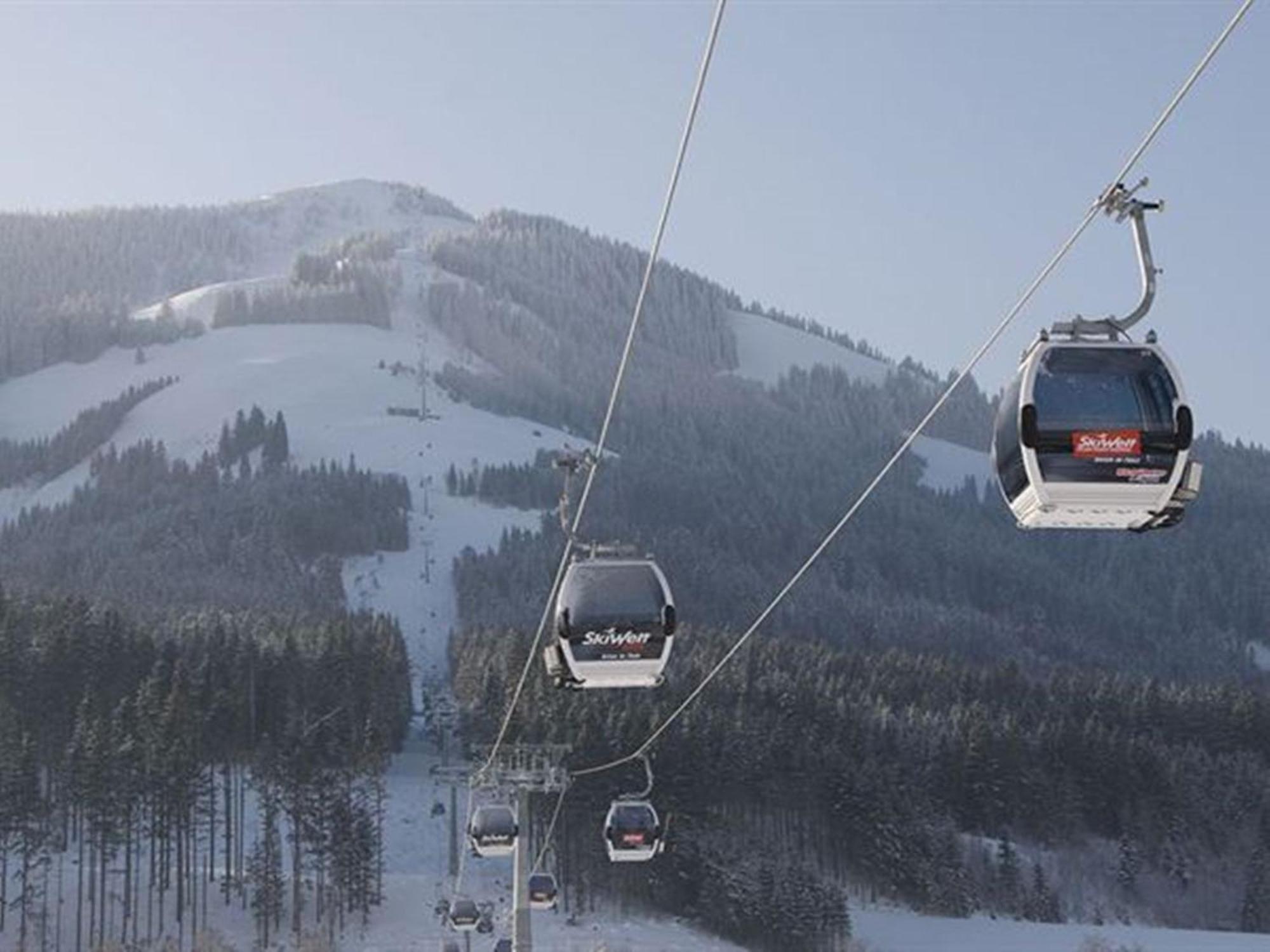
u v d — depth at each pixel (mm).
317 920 94250
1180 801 121250
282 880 93875
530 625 183375
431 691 158125
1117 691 143750
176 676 100688
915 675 145625
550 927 95500
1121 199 12953
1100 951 97000
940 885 107625
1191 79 11414
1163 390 12812
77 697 104438
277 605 191875
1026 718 133750
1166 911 115000
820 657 150375
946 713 133375
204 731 105938
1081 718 137875
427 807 121062
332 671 122750
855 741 120125
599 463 20156
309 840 96188
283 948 89812
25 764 85688
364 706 126688
